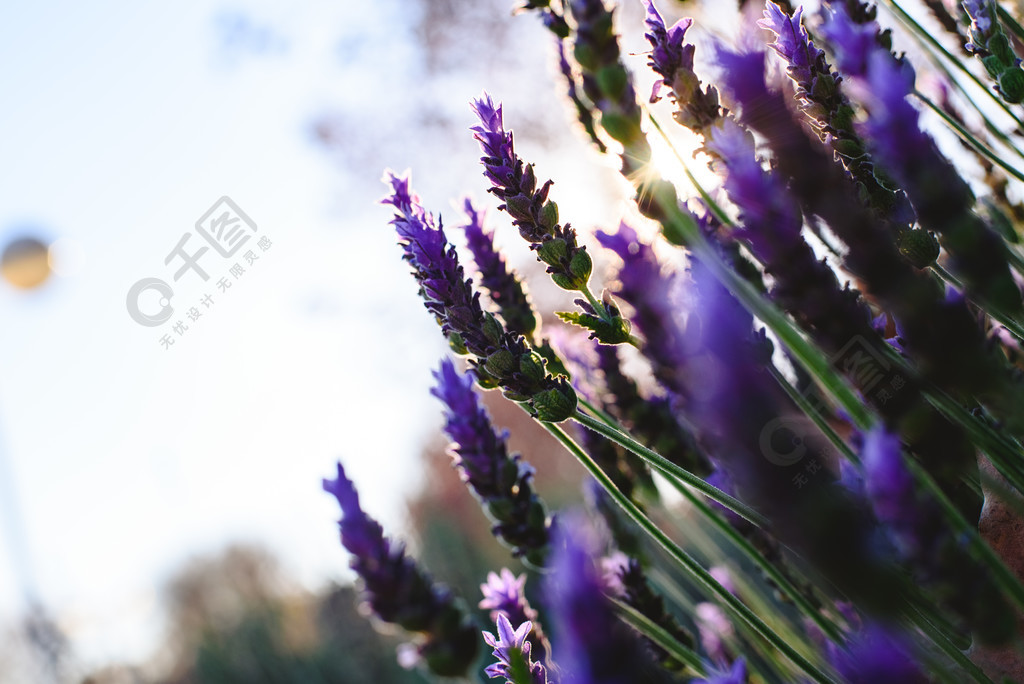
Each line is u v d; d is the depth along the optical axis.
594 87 0.27
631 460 0.35
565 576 0.17
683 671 0.32
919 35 0.30
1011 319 0.24
